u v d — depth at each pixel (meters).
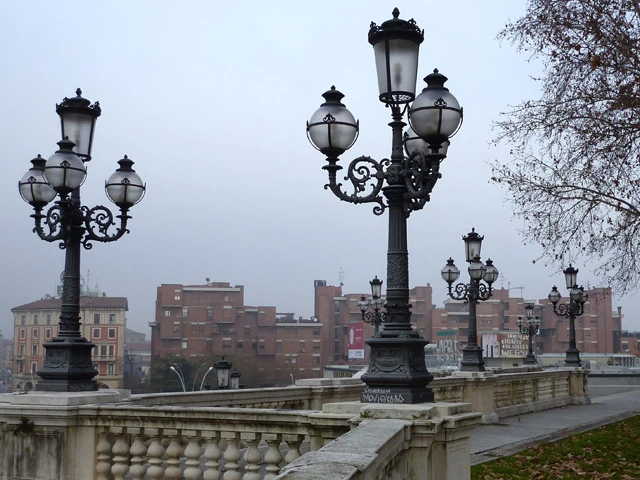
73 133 9.51
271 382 93.75
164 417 7.63
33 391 8.59
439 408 6.50
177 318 91.12
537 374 24.44
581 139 17.77
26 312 66.31
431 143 7.03
